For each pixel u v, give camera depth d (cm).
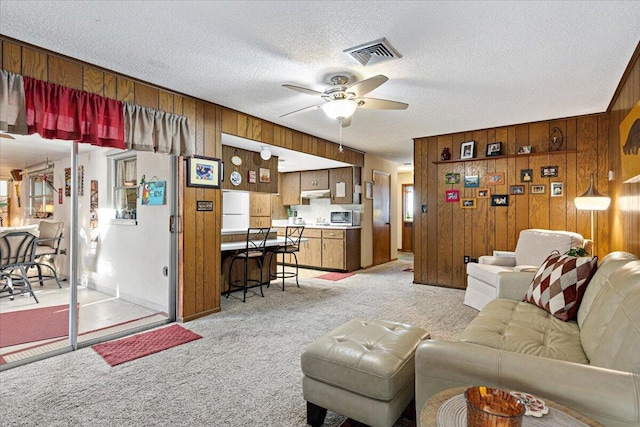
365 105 304
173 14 209
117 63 276
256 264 518
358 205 691
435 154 528
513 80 309
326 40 240
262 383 223
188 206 352
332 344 181
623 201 327
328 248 663
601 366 129
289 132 489
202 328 327
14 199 617
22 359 254
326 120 446
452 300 435
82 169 507
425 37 235
